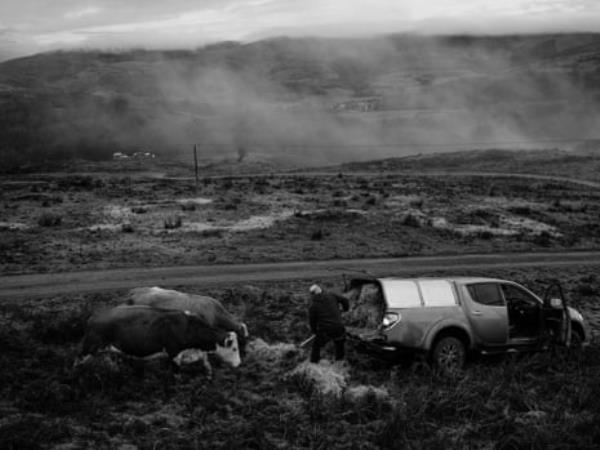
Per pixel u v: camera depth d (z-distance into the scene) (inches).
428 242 1382.9
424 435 386.0
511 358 528.7
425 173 4416.8
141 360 470.6
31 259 1111.6
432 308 499.8
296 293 872.9
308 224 1508.4
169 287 908.0
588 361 532.4
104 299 824.9
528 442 374.9
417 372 490.9
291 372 484.4
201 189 2256.4
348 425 397.7
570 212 1980.8
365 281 530.3
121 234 1363.2
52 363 497.7
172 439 366.6
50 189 2234.3
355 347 509.4
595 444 379.6
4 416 392.5
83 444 358.6
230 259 1148.5
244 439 366.9
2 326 616.1
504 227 1603.1
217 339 483.2
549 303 546.9
